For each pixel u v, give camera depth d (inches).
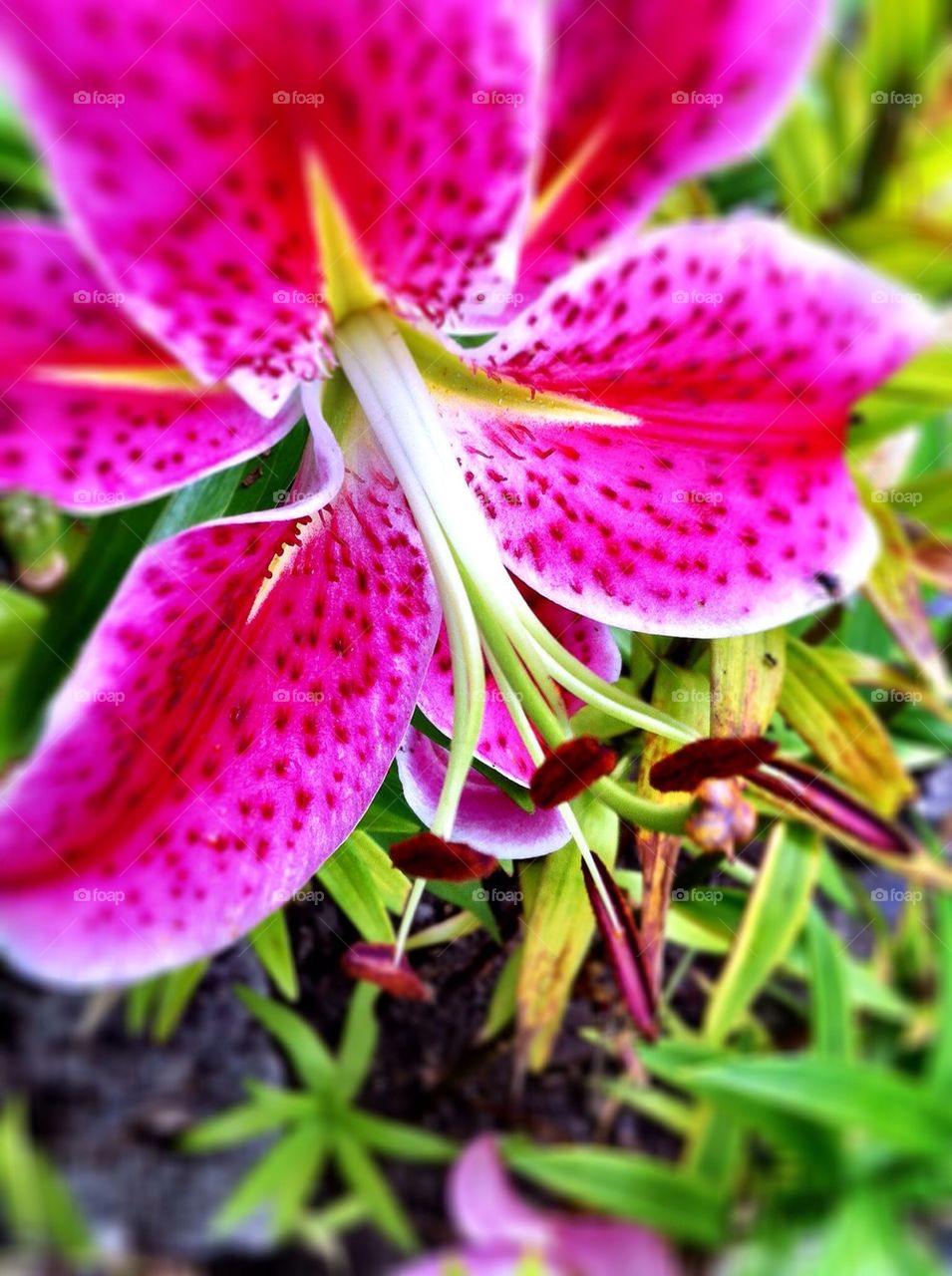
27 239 5.8
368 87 5.7
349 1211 8.5
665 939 8.6
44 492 6.5
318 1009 8.4
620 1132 8.8
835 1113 8.8
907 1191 8.9
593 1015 8.6
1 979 7.4
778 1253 8.8
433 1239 8.6
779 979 8.8
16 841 6.7
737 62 5.9
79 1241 8.1
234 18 5.4
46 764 6.6
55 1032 7.8
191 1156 8.3
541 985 8.5
